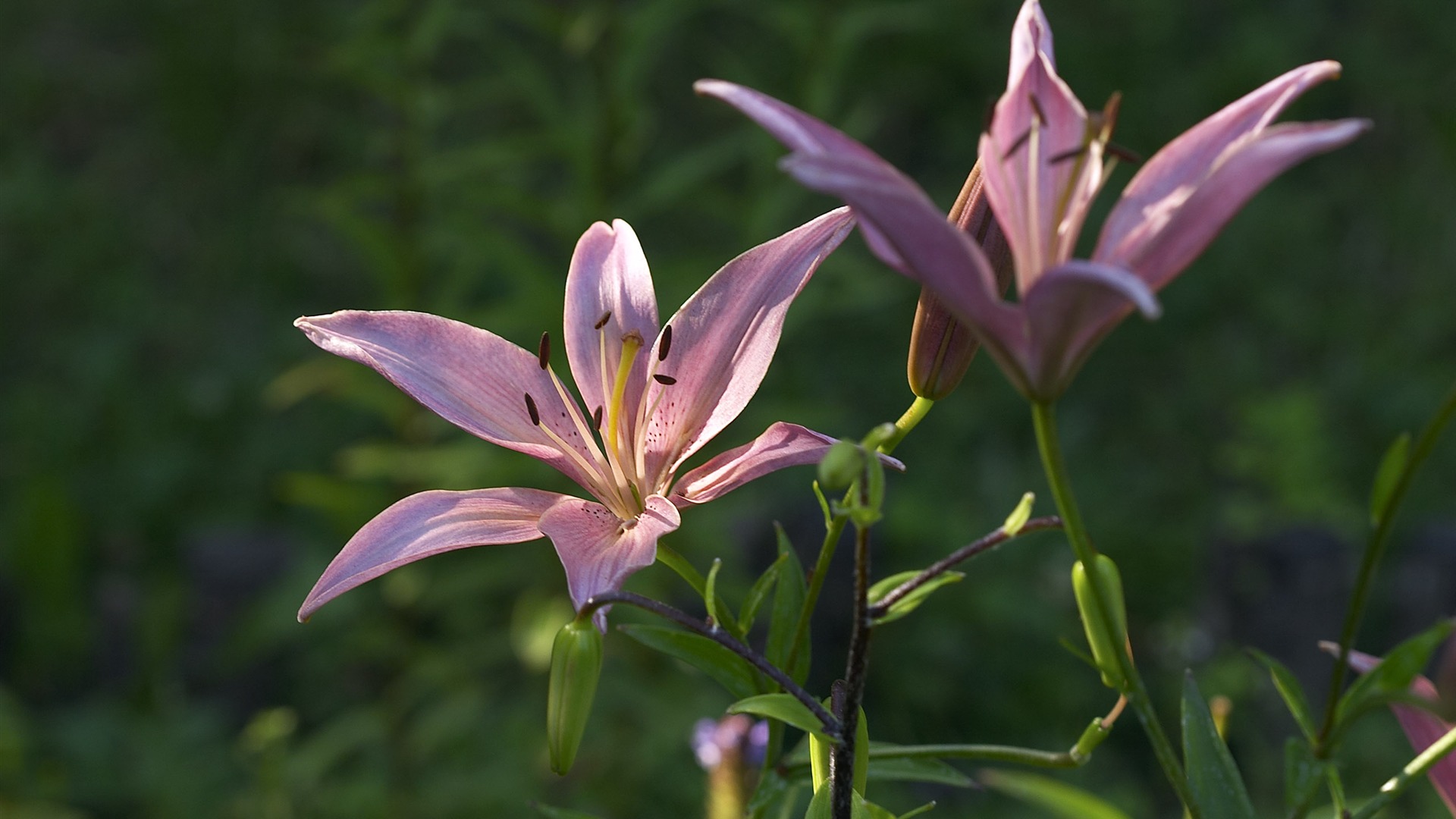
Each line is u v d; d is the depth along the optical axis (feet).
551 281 11.82
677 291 12.12
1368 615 18.95
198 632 17.79
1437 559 18.25
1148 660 20.17
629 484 4.58
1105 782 17.21
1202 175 3.42
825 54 13.01
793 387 21.47
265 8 24.97
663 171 12.55
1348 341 24.98
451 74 22.95
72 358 23.53
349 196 12.39
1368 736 16.56
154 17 25.54
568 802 13.24
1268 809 16.72
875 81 25.88
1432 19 27.43
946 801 16.48
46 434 22.36
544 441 4.64
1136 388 24.63
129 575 21.02
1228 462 22.90
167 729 16.14
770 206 12.34
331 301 24.62
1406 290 25.94
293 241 24.81
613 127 12.12
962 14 25.66
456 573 12.95
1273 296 25.11
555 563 12.54
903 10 12.96
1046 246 3.77
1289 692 3.85
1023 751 4.15
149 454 22.36
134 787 15.56
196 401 22.95
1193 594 21.07
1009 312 3.24
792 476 18.74
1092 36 26.61
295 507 21.30
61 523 18.94
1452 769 4.06
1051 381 3.34
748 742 7.45
